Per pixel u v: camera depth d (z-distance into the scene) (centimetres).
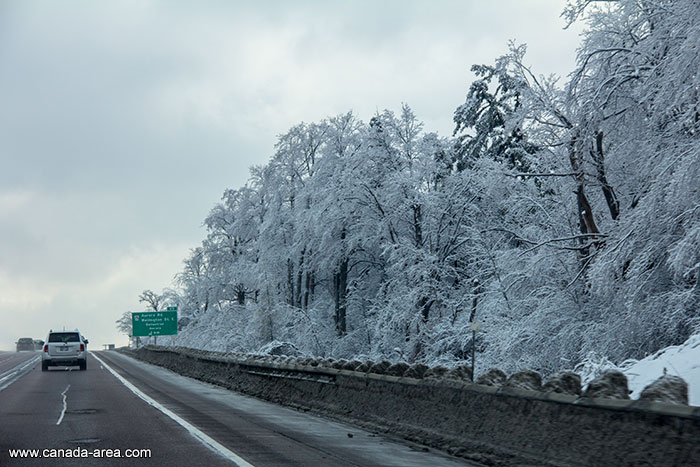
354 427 1359
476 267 3309
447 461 974
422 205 3841
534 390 920
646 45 1961
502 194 3078
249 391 2245
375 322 4116
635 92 2027
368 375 1423
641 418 709
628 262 1942
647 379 1157
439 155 4038
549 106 2436
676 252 1600
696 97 1788
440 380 1150
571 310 2283
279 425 1334
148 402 1720
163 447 972
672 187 1639
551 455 834
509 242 3278
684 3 1802
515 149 3859
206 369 3069
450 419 1088
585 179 2373
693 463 635
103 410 1498
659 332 1855
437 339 3428
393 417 1273
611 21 2194
